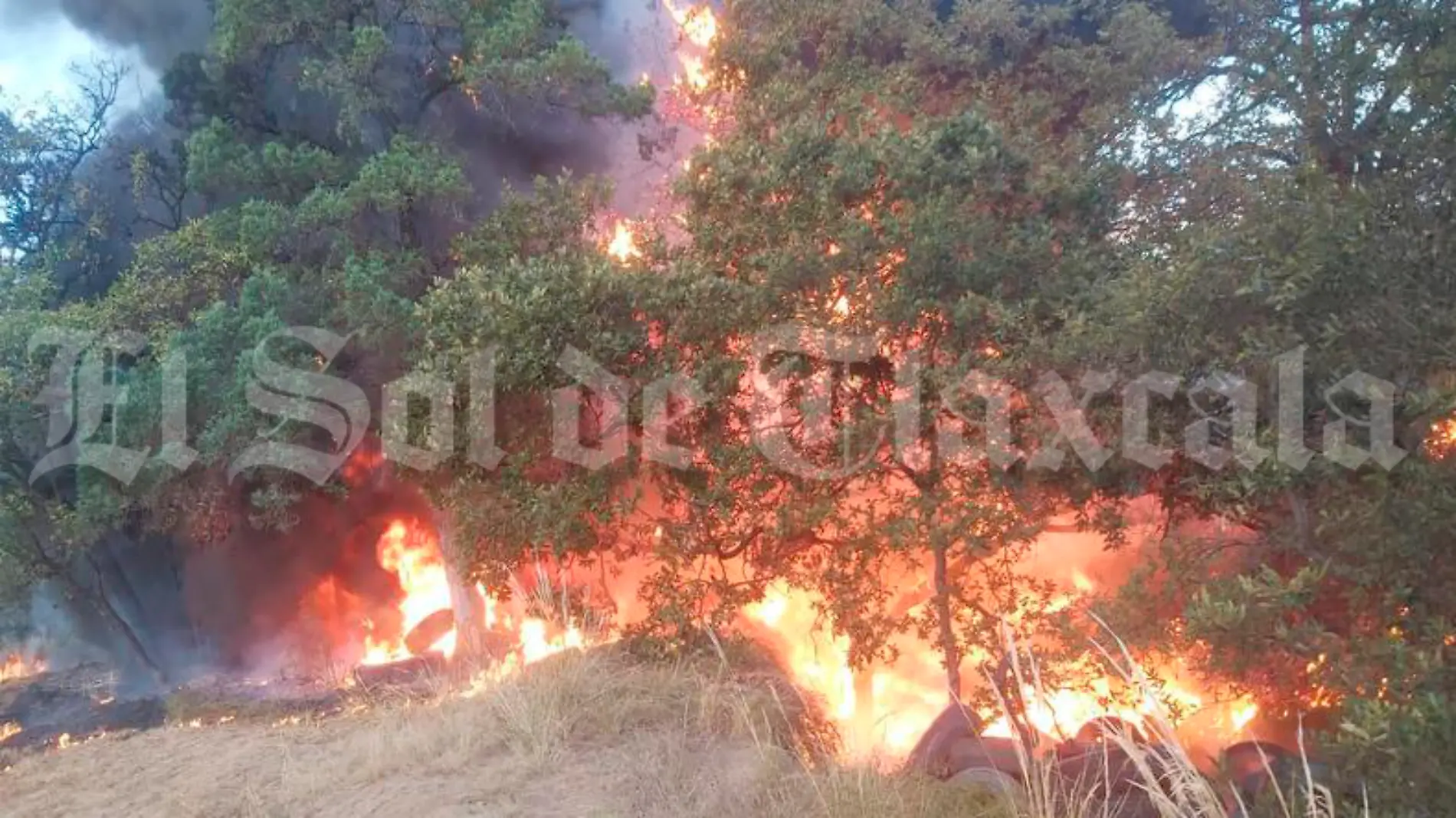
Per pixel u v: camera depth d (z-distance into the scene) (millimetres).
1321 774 4777
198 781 5941
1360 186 4824
